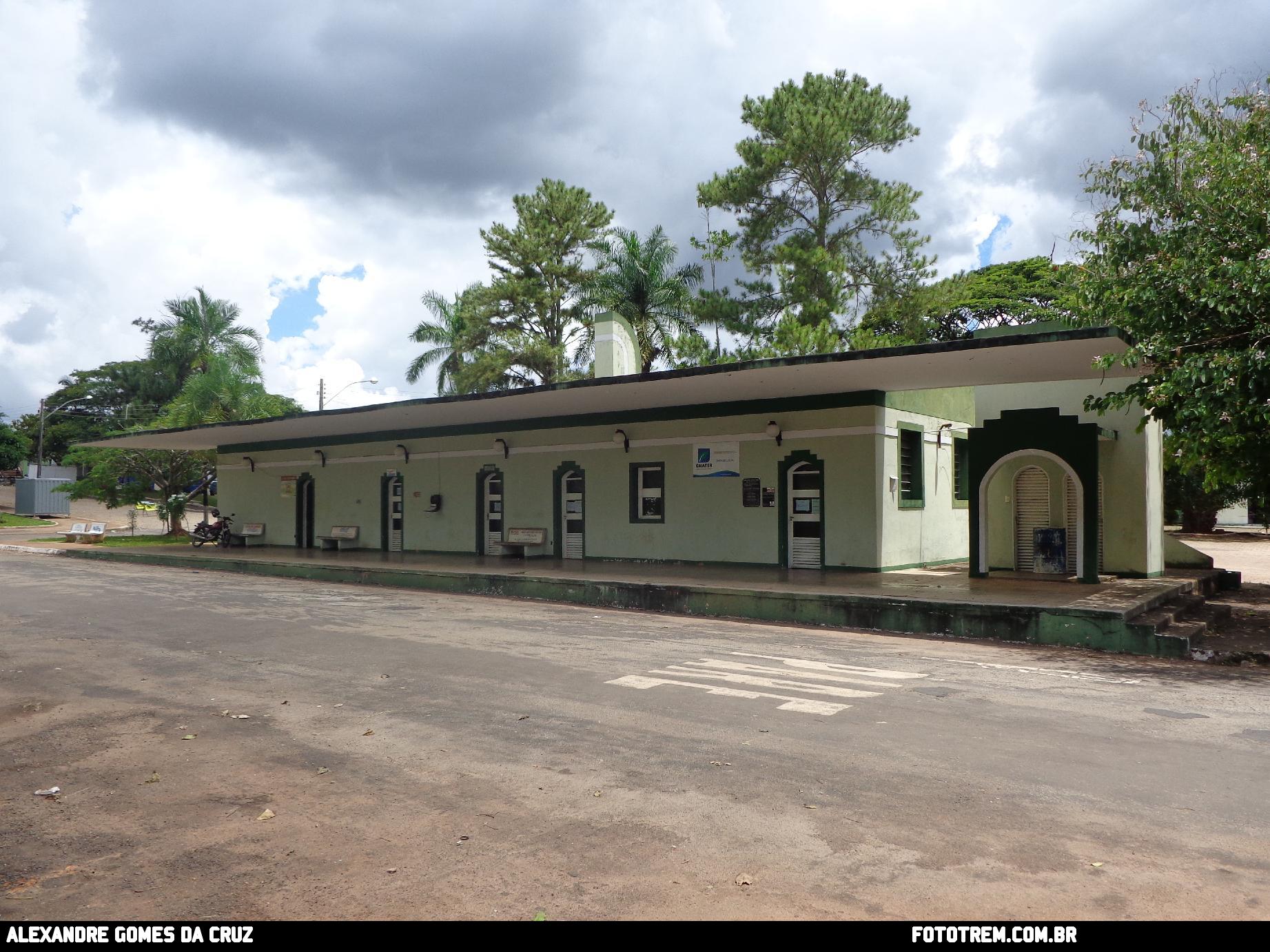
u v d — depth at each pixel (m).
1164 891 4.05
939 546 18.42
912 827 4.79
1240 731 6.78
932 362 12.80
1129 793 5.33
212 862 4.41
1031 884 4.12
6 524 45.59
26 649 10.12
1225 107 12.38
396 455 22.97
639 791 5.36
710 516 17.77
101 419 67.69
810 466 16.69
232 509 27.47
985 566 14.98
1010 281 44.94
